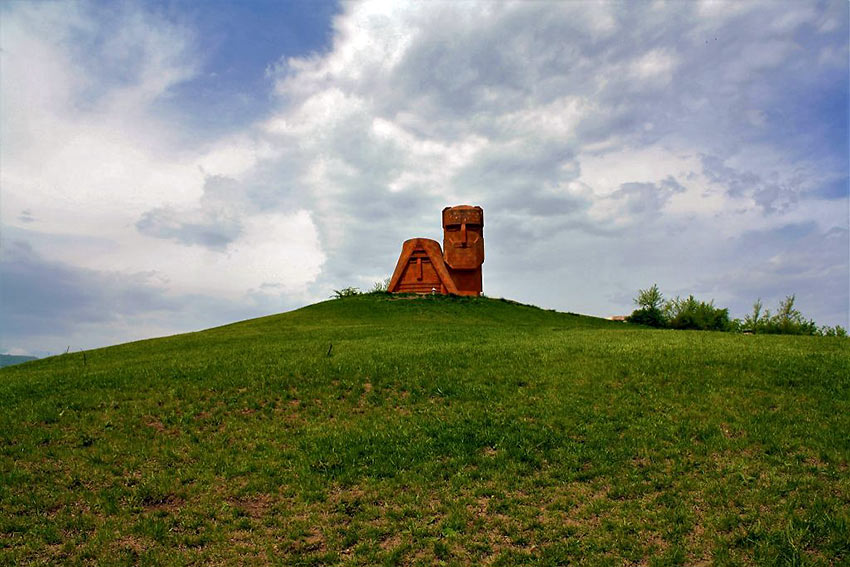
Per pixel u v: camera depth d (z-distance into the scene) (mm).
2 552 8047
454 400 13758
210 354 20469
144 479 10188
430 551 8117
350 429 12242
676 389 14039
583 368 15953
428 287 46750
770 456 10359
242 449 11453
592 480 9977
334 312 39062
